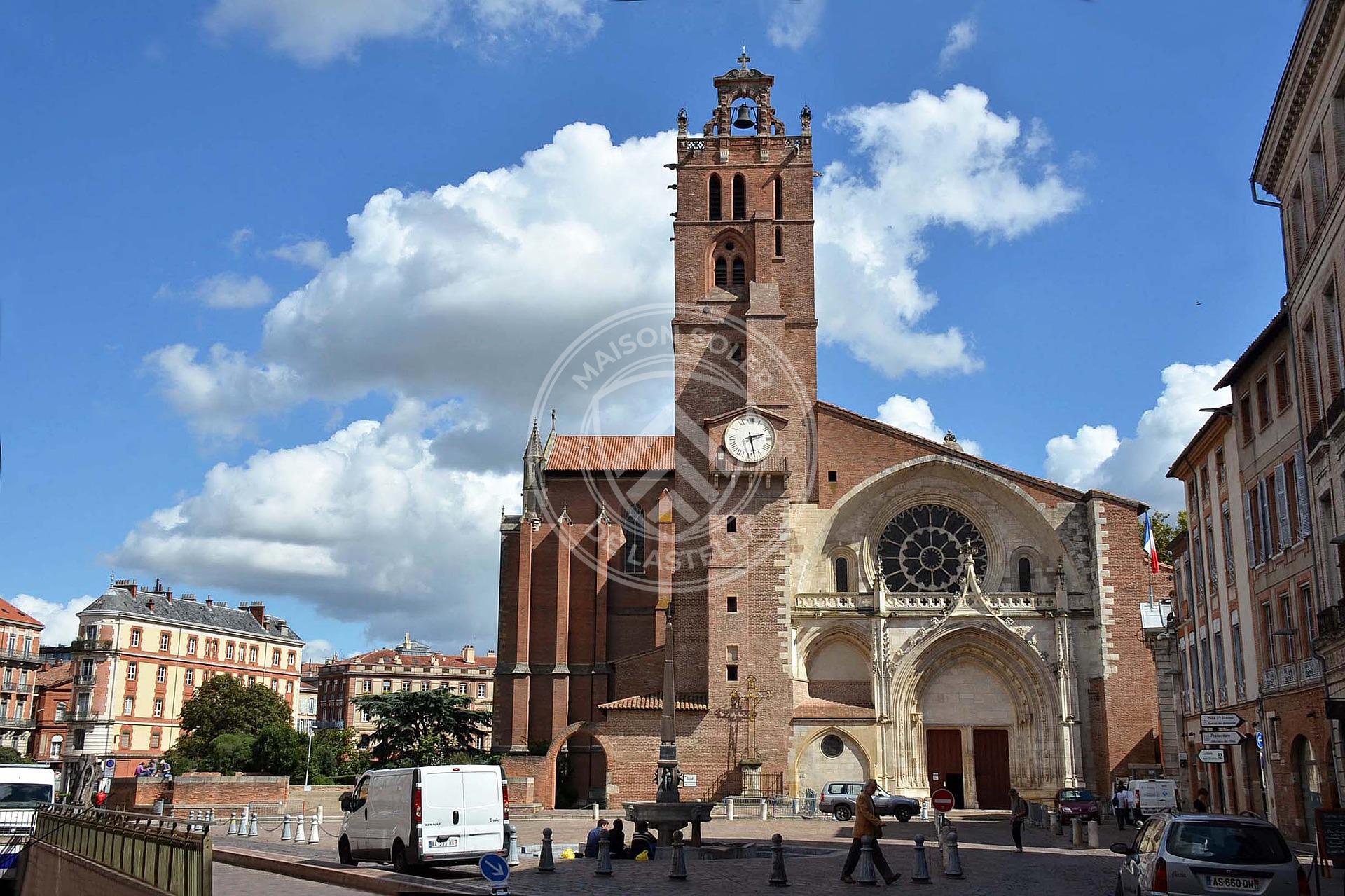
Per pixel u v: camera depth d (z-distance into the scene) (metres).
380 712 88.44
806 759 64.62
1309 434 38.19
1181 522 88.50
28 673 132.75
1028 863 36.44
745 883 30.56
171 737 131.00
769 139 76.00
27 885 39.09
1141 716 64.25
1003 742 65.69
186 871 21.50
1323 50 33.91
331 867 34.34
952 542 69.44
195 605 140.62
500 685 80.06
